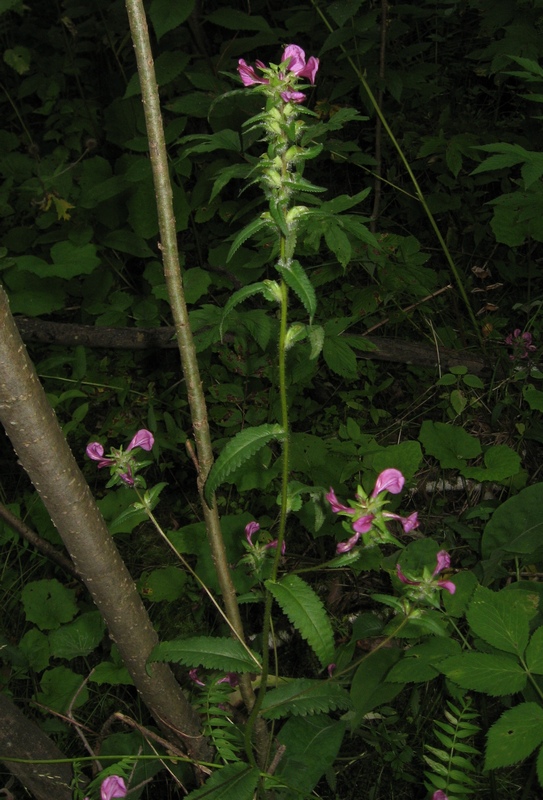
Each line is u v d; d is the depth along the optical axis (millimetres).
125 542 3123
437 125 4523
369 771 2404
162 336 3607
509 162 2510
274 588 1542
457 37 5051
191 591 2867
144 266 4324
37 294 3820
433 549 2633
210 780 1727
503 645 1974
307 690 1870
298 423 3494
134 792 2188
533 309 3826
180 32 4355
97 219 4246
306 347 3260
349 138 4602
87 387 3701
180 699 1931
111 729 2555
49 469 1435
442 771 1971
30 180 4449
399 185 4363
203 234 4332
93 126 4641
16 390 1333
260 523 3104
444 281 4035
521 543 2625
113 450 1771
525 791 2209
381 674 2312
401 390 3613
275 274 3975
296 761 2176
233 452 1460
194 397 1618
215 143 2344
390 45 4590
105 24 4438
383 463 3035
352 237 3607
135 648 1749
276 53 5000
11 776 2334
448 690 2299
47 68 4965
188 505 3246
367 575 2896
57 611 2816
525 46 3559
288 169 1365
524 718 1799
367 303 3688
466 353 3604
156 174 1428
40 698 2566
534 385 3516
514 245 3771
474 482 3129
